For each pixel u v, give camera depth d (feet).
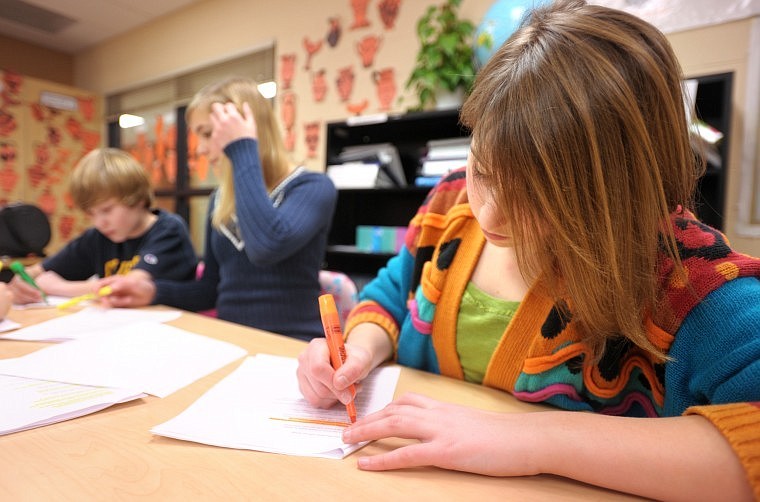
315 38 8.27
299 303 3.86
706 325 1.27
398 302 2.39
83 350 2.08
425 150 6.66
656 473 1.01
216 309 4.21
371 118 6.39
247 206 3.43
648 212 1.15
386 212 7.36
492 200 1.27
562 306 1.57
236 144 3.56
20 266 3.38
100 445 1.24
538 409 1.66
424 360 2.19
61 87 11.33
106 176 4.18
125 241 4.59
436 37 6.75
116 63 11.75
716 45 4.87
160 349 2.14
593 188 1.11
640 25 1.18
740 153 4.76
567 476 1.10
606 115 1.08
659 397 1.53
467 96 1.40
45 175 11.09
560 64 1.11
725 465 0.96
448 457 1.13
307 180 3.92
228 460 1.18
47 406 1.44
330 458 1.21
